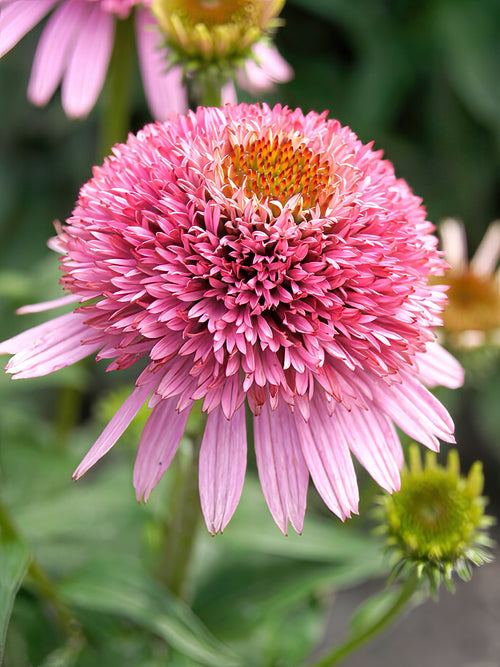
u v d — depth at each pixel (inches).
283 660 12.7
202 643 11.1
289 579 13.1
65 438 15.7
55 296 14.3
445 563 10.6
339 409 9.7
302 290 9.4
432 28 20.9
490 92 20.5
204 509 9.2
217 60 12.0
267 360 9.4
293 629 12.9
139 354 9.5
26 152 22.8
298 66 22.0
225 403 9.3
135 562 13.3
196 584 13.3
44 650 12.6
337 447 9.5
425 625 18.8
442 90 22.4
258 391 9.4
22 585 11.6
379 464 9.6
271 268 9.4
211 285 9.4
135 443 12.8
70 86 13.6
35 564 11.1
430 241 10.3
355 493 9.4
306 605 13.3
